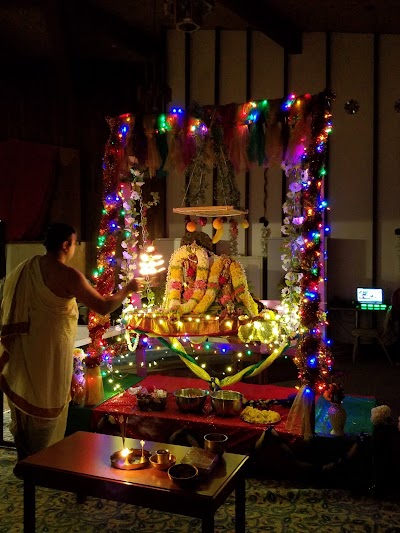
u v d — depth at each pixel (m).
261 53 9.68
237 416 4.03
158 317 4.33
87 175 9.81
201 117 4.23
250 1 7.89
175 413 4.10
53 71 9.66
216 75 9.88
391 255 9.02
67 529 3.04
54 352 3.59
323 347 3.84
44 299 3.54
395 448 3.50
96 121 9.88
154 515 3.23
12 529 3.03
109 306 3.57
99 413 4.17
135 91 10.03
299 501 3.39
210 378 4.60
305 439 3.65
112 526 3.09
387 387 6.47
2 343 3.61
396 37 8.95
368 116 9.11
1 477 3.73
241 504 2.74
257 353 5.87
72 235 3.67
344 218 9.25
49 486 2.54
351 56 9.19
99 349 4.44
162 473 2.49
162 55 10.09
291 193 4.14
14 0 7.76
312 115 3.80
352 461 3.47
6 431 4.62
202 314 4.34
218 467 2.57
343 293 9.26
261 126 4.04
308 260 3.78
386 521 3.14
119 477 2.44
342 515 3.21
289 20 8.73
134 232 4.91
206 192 9.11
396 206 8.98
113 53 9.65
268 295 8.72
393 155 9.00
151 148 4.46
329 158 9.29
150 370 6.83
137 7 8.42
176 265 4.62
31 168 9.09
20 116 9.66
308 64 9.41
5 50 9.39
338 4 7.88
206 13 6.11
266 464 3.74
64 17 8.20
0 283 7.00
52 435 3.66
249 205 9.62
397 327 8.80
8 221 8.96
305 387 3.72
